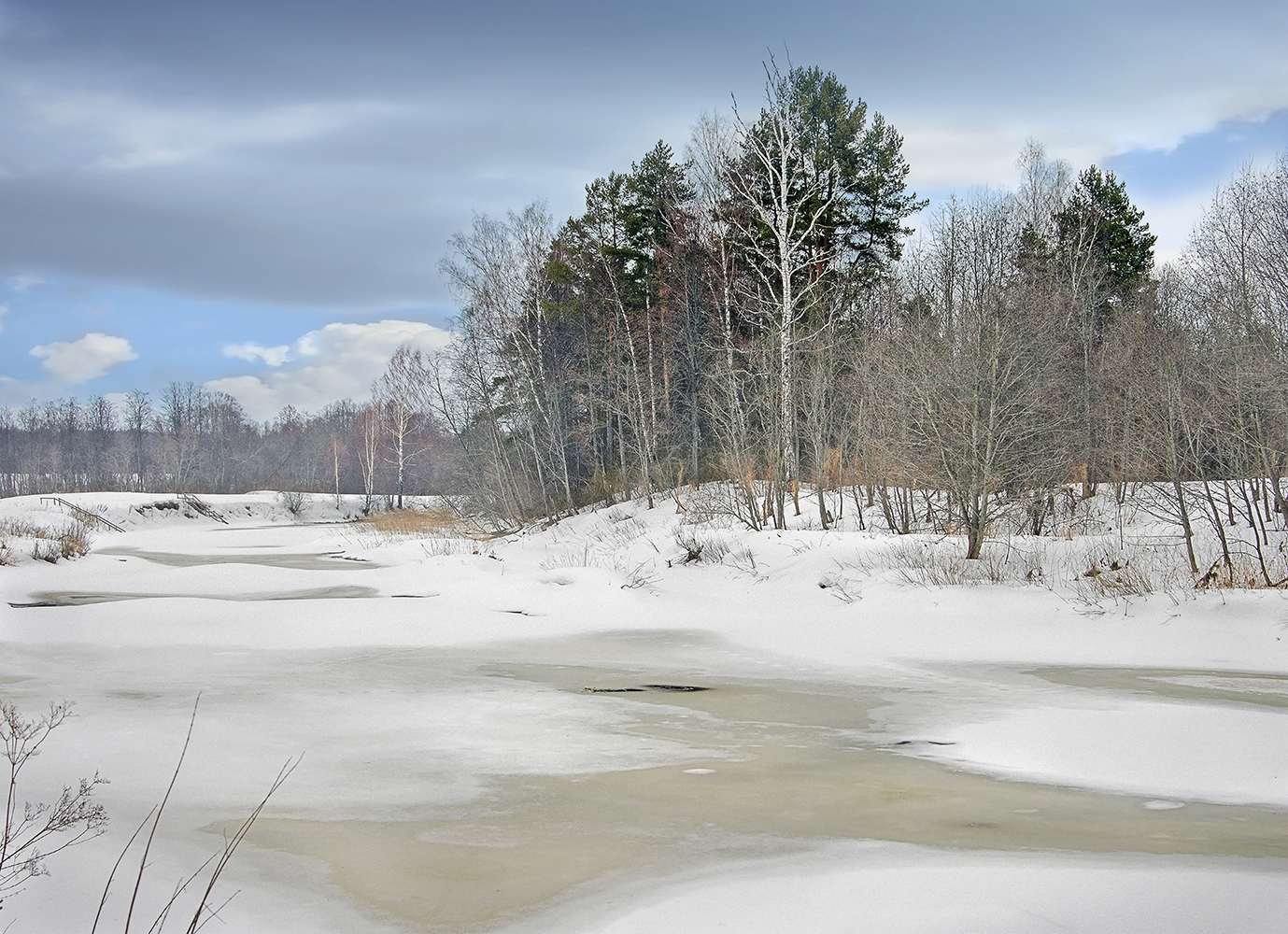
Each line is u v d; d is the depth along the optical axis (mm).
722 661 16234
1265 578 17734
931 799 8242
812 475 34875
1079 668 15000
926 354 23438
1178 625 16484
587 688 13797
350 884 6320
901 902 5797
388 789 8602
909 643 17375
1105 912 5574
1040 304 28672
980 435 21406
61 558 33250
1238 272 27984
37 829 6512
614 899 6043
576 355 44906
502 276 41312
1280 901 5691
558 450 42906
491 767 9406
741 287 36875
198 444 132625
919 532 25047
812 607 20500
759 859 6719
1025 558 21047
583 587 22766
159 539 50125
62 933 5156
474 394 41438
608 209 44406
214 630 19031
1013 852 6777
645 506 35781
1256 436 21750
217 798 8250
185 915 5633
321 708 12305
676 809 7973
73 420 138250
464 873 6512
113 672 15125
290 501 77812
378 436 104500
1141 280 40719
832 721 11594
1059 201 43344
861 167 39188
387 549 37094
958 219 36125
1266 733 10156
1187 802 8078
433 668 15594
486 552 33594
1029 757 9750
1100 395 28969
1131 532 23891
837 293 35469
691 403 38969
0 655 16609
